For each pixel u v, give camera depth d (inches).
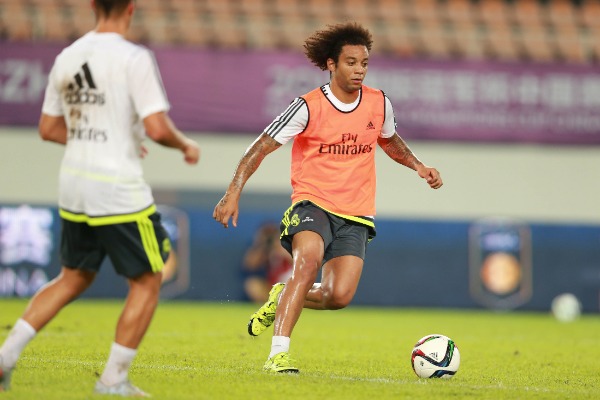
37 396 614.9
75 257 639.8
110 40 628.4
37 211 1942.7
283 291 806.5
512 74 2188.7
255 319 885.8
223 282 2023.9
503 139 2182.6
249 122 2106.3
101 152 620.1
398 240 2086.6
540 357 1117.1
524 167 2212.1
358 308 2060.8
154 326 1400.1
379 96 852.0
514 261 2111.2
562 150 2215.8
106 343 1080.2
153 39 2222.0
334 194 834.2
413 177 2180.1
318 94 832.3
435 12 2428.6
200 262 2014.0
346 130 831.1
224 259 2025.1
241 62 2106.3
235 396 654.5
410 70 2158.0
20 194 2046.0
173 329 1352.1
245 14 2348.7
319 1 2427.4
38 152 2052.2
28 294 1931.6
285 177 2127.2
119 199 616.7
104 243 627.8
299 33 2321.6
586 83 2207.2
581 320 1919.3
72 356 916.6
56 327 1298.0
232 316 1676.9
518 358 1091.3
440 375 822.5
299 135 840.9
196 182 2102.6
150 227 625.0
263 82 2112.5
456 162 2192.4
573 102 2206.0
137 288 630.5
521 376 890.7
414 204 2180.1
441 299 2092.8
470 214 2199.8
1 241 1923.0
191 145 633.6
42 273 1942.7
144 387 676.7
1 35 2153.1
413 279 2087.8
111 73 618.2
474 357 1084.5
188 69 2092.8
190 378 742.5
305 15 2379.4
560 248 2119.8
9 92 2028.8
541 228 2118.6
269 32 2305.6
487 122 2178.9
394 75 2156.7
